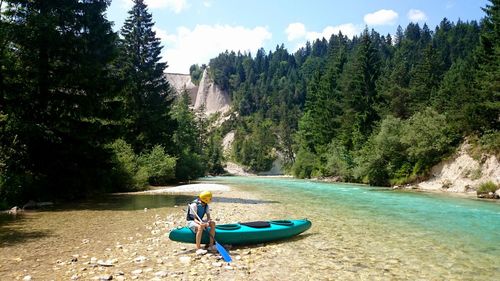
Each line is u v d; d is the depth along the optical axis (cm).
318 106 6806
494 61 3425
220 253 886
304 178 6906
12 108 1933
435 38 13738
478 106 3347
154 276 729
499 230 1300
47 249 953
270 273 773
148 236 1145
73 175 2242
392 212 1756
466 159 3344
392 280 744
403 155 3938
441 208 1931
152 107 4450
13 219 1470
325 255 934
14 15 1995
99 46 2353
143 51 4625
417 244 1072
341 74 7088
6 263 809
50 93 2041
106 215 1600
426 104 4991
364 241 1105
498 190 2630
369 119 5478
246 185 4184
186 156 5688
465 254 959
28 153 2034
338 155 5528
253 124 15662
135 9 4728
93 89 2164
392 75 6362
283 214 1666
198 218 951
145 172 3303
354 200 2342
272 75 19975
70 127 2112
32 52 1984
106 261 825
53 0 2097
